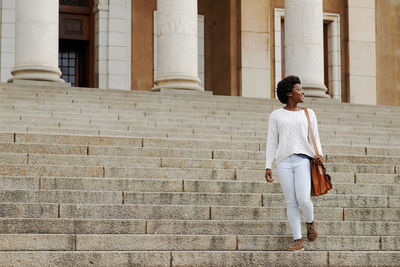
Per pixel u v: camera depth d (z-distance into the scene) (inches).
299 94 303.9
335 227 326.3
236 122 559.2
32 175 357.4
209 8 978.7
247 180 390.3
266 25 940.6
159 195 337.4
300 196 295.4
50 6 658.2
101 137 426.0
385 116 657.6
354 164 414.3
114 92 609.0
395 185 386.6
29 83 638.5
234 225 315.6
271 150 304.8
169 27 696.4
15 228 291.0
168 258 280.8
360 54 980.6
